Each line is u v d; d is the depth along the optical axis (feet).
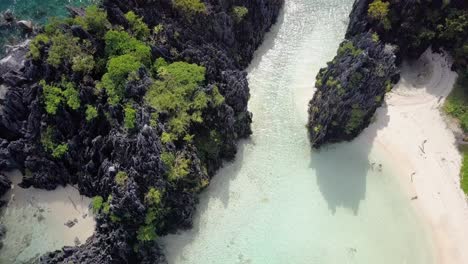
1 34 252.21
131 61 197.26
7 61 221.46
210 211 205.77
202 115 201.36
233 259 194.70
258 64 250.57
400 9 233.55
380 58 216.95
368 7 240.32
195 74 204.64
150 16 213.66
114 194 182.19
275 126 229.86
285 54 254.06
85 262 183.21
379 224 203.10
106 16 207.41
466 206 207.21
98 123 200.44
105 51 204.95
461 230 201.26
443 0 231.91
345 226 202.59
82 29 203.10
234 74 221.05
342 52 224.74
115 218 181.78
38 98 202.49
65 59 200.95
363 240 199.21
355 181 213.87
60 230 202.69
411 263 193.98
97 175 200.85
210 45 222.89
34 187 212.64
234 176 215.31
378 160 219.00
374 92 216.13
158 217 186.70
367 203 208.03
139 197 182.39
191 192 196.24
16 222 205.77
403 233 200.95
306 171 216.74
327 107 212.84
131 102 192.75
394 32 239.71
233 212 205.57
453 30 235.20
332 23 266.16
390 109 232.73
